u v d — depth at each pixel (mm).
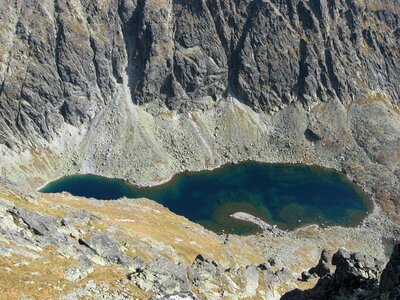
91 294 37688
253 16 198750
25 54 179750
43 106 179250
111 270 43688
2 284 34281
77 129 185125
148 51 190250
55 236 46438
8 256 38281
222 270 62625
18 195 59750
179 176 171375
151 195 159500
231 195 160250
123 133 182750
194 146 183250
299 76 199375
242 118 193375
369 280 41031
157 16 191875
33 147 176125
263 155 184000
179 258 70875
